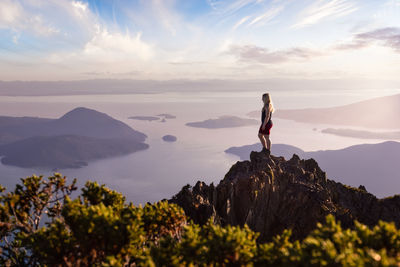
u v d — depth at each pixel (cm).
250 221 1390
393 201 1380
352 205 1420
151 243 622
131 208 694
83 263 592
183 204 1348
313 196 1394
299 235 1312
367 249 430
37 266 709
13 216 723
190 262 514
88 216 573
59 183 743
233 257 502
